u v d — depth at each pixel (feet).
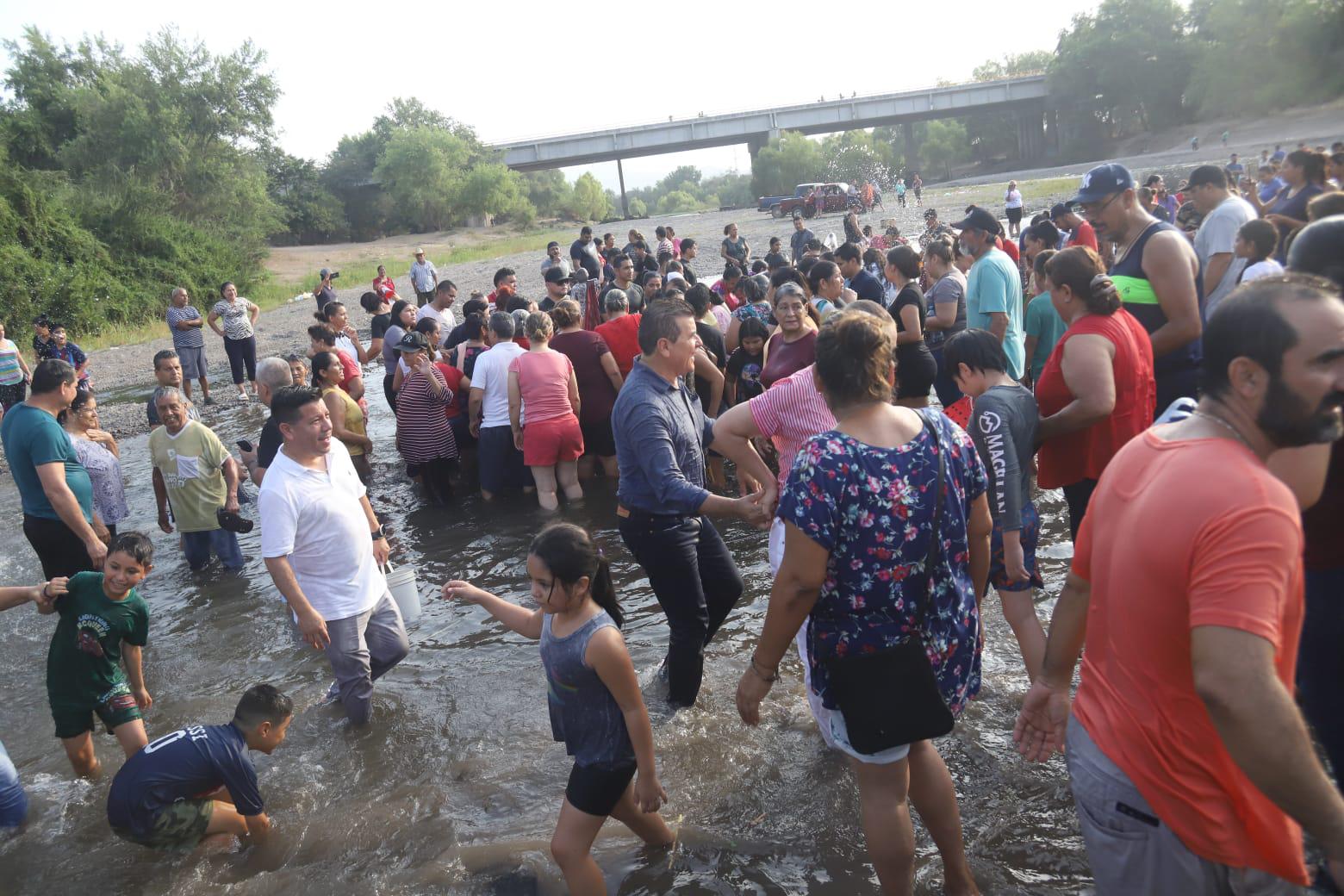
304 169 241.35
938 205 153.28
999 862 11.02
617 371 28.25
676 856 11.98
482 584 22.11
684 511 14.14
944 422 9.52
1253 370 6.36
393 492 30.17
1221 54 238.68
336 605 15.61
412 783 14.34
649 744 10.77
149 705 16.07
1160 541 6.48
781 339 21.38
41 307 94.12
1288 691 6.03
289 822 13.56
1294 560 6.08
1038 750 9.22
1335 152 35.12
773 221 168.35
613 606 11.20
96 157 147.74
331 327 33.47
